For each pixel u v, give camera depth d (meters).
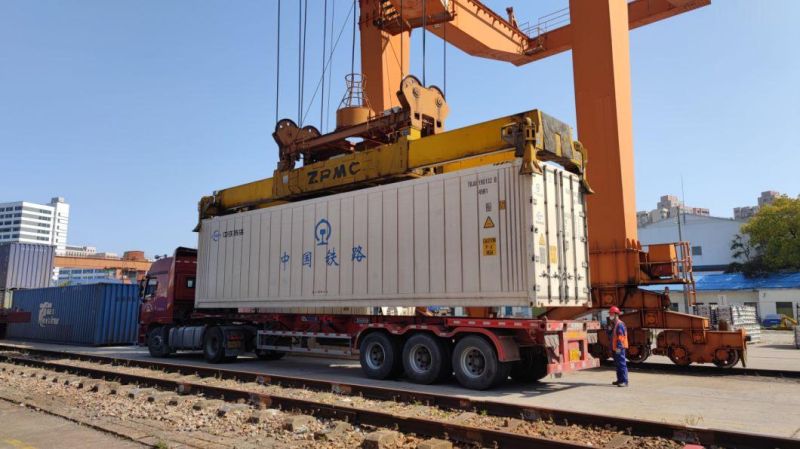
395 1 19.64
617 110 15.72
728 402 9.31
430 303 11.34
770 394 10.20
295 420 7.36
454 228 11.16
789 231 50.22
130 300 26.88
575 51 16.59
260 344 15.83
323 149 16.52
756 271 52.16
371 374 12.45
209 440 6.81
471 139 11.77
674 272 15.00
